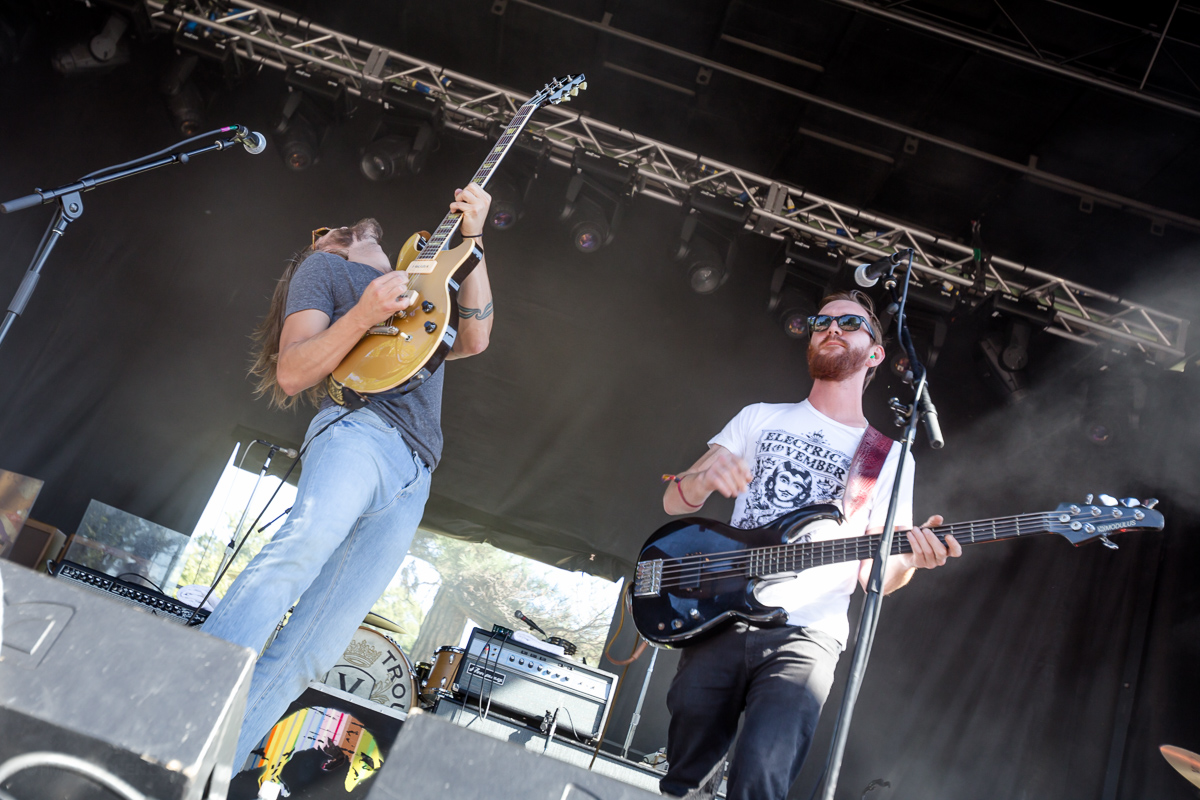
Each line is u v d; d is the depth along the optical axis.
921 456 7.29
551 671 4.49
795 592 2.27
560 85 2.86
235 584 1.79
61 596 1.06
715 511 7.32
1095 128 6.36
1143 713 6.15
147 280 7.21
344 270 2.28
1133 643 6.36
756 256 7.57
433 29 7.11
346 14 7.19
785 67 6.64
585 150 7.12
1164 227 6.73
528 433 7.37
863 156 7.05
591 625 7.16
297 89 7.08
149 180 7.38
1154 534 6.61
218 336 7.19
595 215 7.11
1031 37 6.10
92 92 7.23
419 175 7.48
